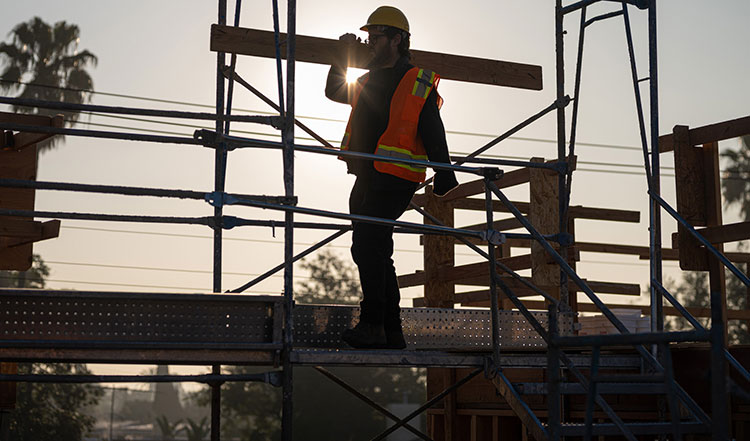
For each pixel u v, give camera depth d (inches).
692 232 214.8
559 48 249.3
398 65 199.2
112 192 184.4
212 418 227.1
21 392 1662.2
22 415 1633.9
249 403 2018.9
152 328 174.1
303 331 211.8
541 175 287.3
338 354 181.0
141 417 5999.0
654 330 220.8
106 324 171.9
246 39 228.4
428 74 195.6
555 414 135.9
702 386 209.8
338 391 1980.8
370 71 200.8
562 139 244.7
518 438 255.8
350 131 201.8
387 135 193.0
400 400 2225.6
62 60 1348.4
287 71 189.9
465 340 230.8
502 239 193.9
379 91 197.3
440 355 189.5
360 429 1977.1
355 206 205.6
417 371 2370.8
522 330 237.1
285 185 185.9
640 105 231.8
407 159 187.0
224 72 258.8
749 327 335.6
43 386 1723.7
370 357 184.7
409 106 192.7
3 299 168.1
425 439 282.0
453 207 307.9
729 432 206.2
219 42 225.8
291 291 180.5
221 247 236.4
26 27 1336.1
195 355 175.8
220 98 259.9
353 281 2469.2
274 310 179.0
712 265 241.8
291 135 188.4
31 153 257.3
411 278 324.2
